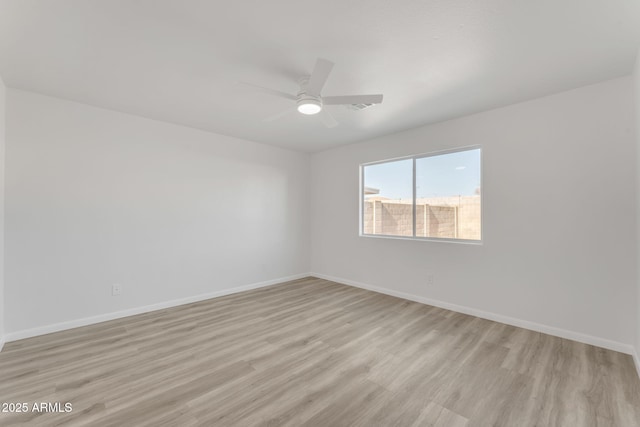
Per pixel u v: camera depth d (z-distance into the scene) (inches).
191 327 116.8
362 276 178.1
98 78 96.9
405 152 154.4
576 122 103.0
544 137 109.7
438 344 101.4
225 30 71.7
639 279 85.1
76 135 117.0
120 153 128.1
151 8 63.7
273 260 188.7
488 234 124.7
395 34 73.0
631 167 93.0
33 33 72.5
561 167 106.2
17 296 104.4
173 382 78.6
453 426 62.6
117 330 113.7
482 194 126.8
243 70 91.4
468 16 66.0
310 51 80.8
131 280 131.3
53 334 109.5
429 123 141.4
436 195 145.9
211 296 158.1
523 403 70.1
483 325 118.3
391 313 133.0
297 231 203.6
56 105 112.6
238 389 75.6
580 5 62.0
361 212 182.2
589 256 100.8
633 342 92.4
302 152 206.5
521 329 114.2
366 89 103.9
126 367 86.0
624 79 94.0
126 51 81.0
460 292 134.0
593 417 65.2
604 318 98.0
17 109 104.7
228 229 166.1
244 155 173.5
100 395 72.9
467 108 121.6
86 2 61.5
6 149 102.3
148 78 96.8
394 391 75.0
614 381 78.5
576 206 103.2
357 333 111.0
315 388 76.2
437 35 73.3
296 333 111.0
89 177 120.2
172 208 144.3
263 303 148.4
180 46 78.5
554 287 108.2
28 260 106.7
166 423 63.3
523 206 115.0
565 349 96.9
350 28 70.7
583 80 96.9
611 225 96.7
